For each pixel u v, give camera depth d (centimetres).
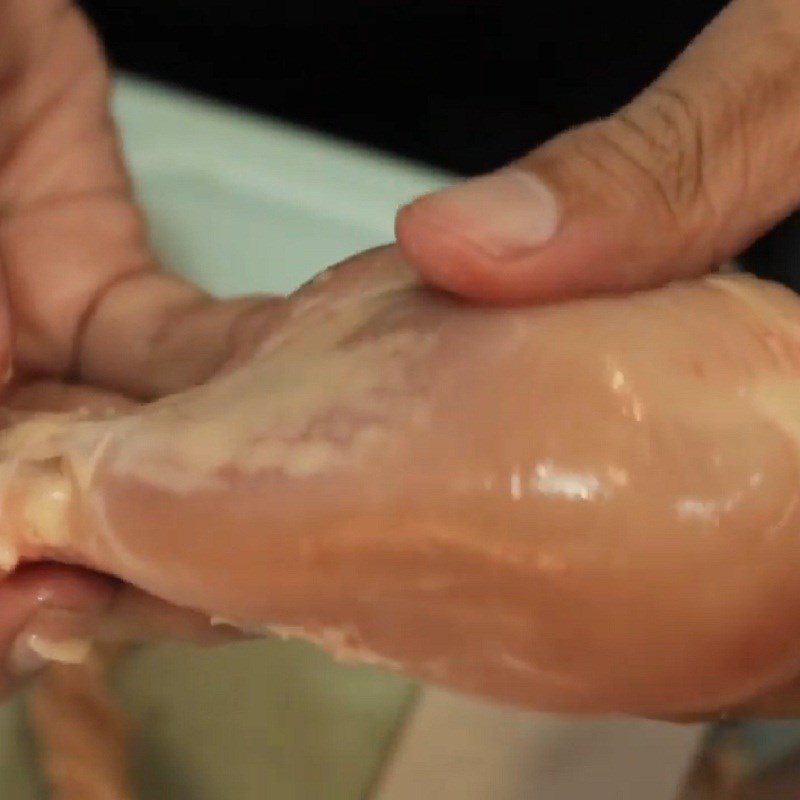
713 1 61
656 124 34
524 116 63
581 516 30
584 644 30
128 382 43
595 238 32
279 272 53
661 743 42
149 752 42
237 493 31
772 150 35
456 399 31
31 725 42
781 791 40
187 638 36
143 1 65
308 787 42
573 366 31
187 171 57
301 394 32
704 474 30
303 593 31
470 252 32
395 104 65
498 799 41
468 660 31
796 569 30
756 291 33
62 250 46
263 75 65
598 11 63
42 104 47
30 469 34
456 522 30
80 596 35
